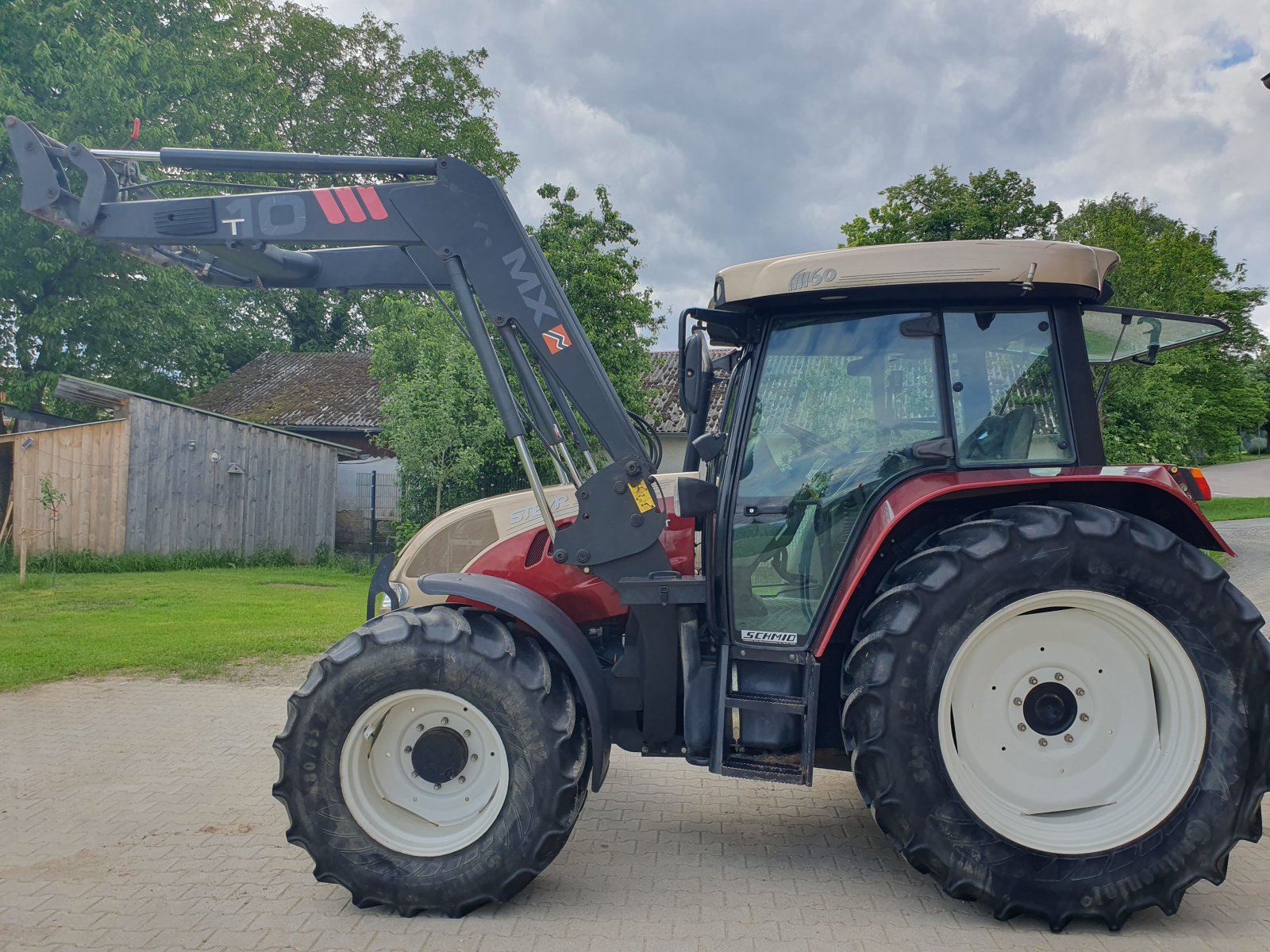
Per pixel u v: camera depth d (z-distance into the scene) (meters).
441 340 17.06
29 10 16.92
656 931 3.34
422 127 32.47
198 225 4.03
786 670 3.79
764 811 4.73
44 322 17.72
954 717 3.51
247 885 3.75
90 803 4.71
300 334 36.91
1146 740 3.52
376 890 3.47
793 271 3.65
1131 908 3.34
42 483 15.17
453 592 3.67
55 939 3.25
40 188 4.06
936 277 3.51
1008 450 3.74
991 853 3.36
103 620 10.38
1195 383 26.48
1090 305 3.94
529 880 3.49
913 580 3.48
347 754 3.54
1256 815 3.37
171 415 17.27
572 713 3.56
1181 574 3.38
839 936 3.30
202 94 21.38
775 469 3.88
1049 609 3.51
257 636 9.22
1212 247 32.47
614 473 3.81
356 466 21.80
